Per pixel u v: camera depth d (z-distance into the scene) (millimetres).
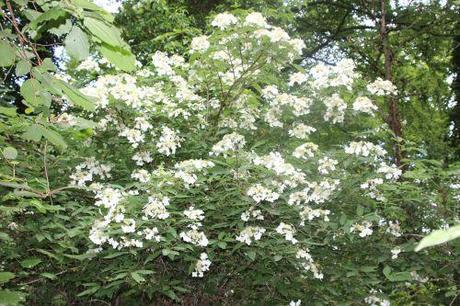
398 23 12656
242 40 5137
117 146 5277
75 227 4527
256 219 4816
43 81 1720
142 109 5316
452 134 11812
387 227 5234
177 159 5520
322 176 4930
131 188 5062
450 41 13078
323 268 5008
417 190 5066
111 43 1515
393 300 6027
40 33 1730
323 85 5535
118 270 4391
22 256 4602
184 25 9867
